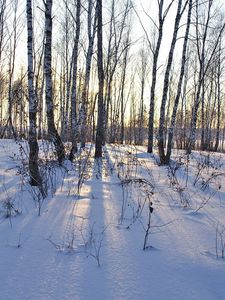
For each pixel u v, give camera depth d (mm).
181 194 6586
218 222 4938
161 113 12023
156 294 2818
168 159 11602
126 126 38750
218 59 24078
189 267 3348
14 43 21672
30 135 6410
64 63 27938
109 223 4609
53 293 2779
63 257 3473
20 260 3375
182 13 11773
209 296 2811
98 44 11695
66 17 23609
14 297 2705
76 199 5805
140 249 3758
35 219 4684
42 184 6238
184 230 4496
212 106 32562
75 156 11742
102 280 3020
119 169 9031
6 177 7484
